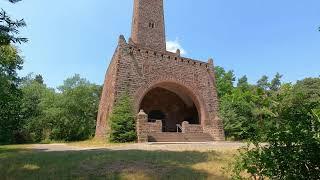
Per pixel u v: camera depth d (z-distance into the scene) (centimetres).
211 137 3225
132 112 2802
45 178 934
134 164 1138
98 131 3506
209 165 1109
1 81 2425
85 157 1319
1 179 944
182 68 3362
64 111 4584
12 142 4244
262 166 461
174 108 4059
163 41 3988
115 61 3008
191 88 3369
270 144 451
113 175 962
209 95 3484
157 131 2812
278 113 498
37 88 5138
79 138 4638
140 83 2983
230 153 1449
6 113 3619
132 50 3041
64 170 1052
